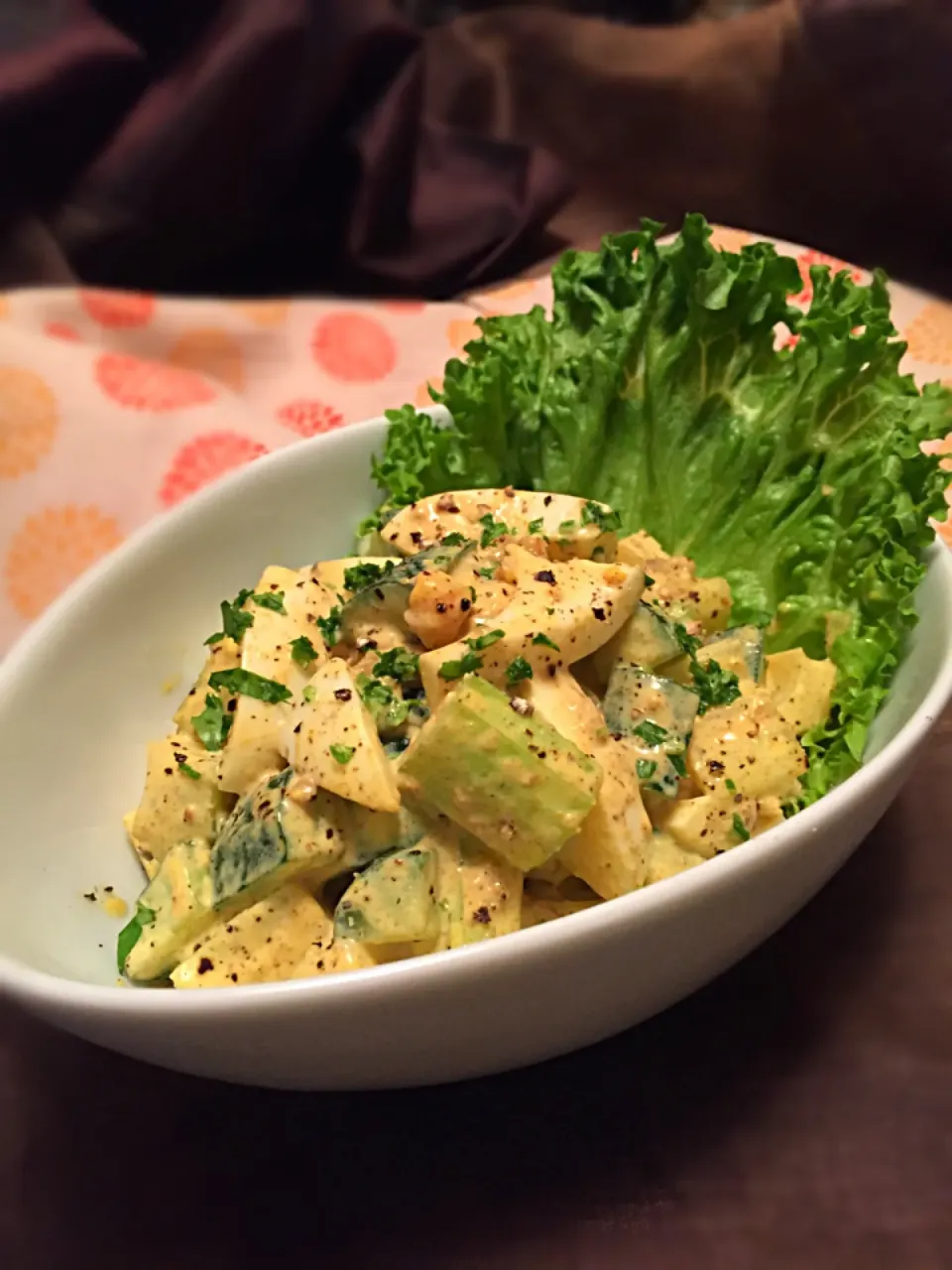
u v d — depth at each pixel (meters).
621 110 0.48
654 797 0.20
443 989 0.15
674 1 0.50
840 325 0.23
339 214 0.44
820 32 0.43
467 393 0.25
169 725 0.24
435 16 0.52
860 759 0.20
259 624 0.22
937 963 0.20
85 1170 0.19
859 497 0.22
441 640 0.21
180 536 0.23
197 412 0.33
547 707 0.20
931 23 0.41
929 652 0.20
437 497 0.24
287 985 0.15
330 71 0.40
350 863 0.19
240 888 0.19
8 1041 0.20
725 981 0.20
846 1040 0.19
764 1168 0.18
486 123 0.50
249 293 0.44
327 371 0.35
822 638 0.22
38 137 0.41
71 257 0.43
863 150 0.43
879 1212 0.18
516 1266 0.17
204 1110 0.19
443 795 0.18
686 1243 0.17
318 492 0.25
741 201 0.44
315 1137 0.19
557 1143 0.19
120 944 0.20
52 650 0.21
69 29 0.40
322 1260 0.18
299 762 0.19
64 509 0.31
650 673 0.21
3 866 0.19
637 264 0.25
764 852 0.16
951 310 0.35
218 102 0.39
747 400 0.24
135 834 0.21
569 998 0.16
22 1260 0.18
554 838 0.18
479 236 0.43
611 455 0.25
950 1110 0.19
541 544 0.23
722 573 0.24
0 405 0.32
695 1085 0.19
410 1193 0.18
